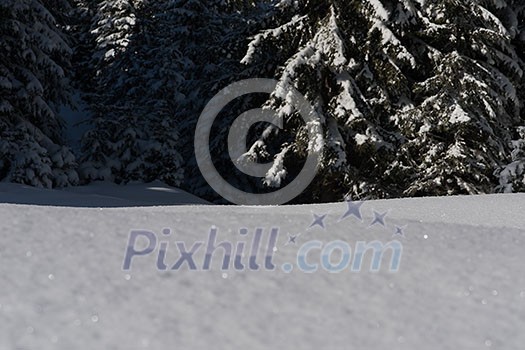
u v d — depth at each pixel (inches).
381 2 555.5
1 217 165.9
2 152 595.5
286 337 100.7
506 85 591.5
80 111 1135.6
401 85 542.0
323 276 131.6
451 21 557.9
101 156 753.0
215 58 889.5
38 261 129.3
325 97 556.4
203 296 116.0
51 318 102.0
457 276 135.6
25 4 618.2
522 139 591.5
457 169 536.7
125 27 1113.4
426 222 195.0
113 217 177.9
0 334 94.9
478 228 188.4
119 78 1080.2
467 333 106.7
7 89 618.2
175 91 985.5
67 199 456.1
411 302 119.7
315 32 563.2
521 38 638.5
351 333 104.0
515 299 123.7
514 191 546.9
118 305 109.1
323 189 560.7
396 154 550.6
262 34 569.6
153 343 95.0
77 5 1370.6
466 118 532.1
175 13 1037.8
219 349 94.4
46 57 659.4
